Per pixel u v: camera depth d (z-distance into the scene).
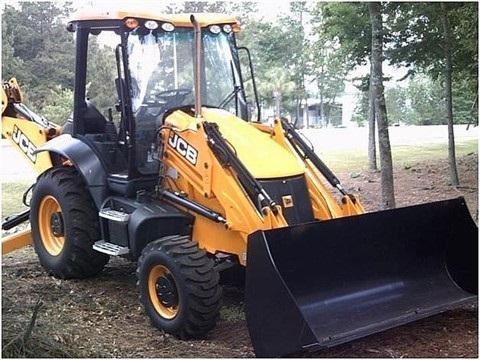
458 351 4.93
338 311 5.18
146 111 6.31
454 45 12.50
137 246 5.81
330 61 16.42
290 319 4.51
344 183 13.65
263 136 6.14
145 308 5.59
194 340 5.28
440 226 5.93
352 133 28.48
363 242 5.44
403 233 5.70
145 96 6.31
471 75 13.06
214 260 5.57
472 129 28.62
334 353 4.92
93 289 6.60
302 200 5.80
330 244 5.21
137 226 5.76
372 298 5.43
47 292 6.43
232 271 6.18
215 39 6.66
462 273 5.92
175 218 5.83
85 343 5.04
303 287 5.12
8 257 8.00
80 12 6.61
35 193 7.14
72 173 6.95
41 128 7.68
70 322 5.55
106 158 6.57
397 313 5.33
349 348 5.02
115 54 6.23
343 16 12.57
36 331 4.75
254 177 5.50
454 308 5.61
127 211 6.20
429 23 12.33
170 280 5.36
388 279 5.62
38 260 7.82
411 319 5.20
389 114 38.06
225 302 6.20
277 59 31.95
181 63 6.46
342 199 6.01
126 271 7.30
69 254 6.75
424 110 37.53
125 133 6.36
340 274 5.32
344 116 38.72
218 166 5.57
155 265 5.46
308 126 35.34
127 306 6.10
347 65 14.21
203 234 5.80
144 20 6.23
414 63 13.12
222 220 5.55
